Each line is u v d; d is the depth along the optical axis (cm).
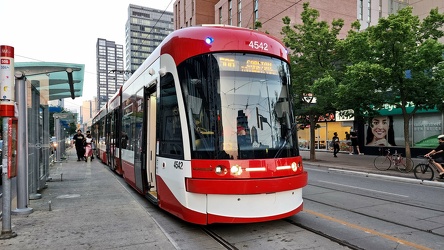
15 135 590
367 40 1432
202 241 525
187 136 558
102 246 493
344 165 1727
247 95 578
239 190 517
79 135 2108
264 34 642
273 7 3441
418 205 790
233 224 614
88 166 1738
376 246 500
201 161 533
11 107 557
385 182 1195
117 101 1282
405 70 1334
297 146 612
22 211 680
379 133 2306
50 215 673
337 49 1881
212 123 547
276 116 594
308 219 651
